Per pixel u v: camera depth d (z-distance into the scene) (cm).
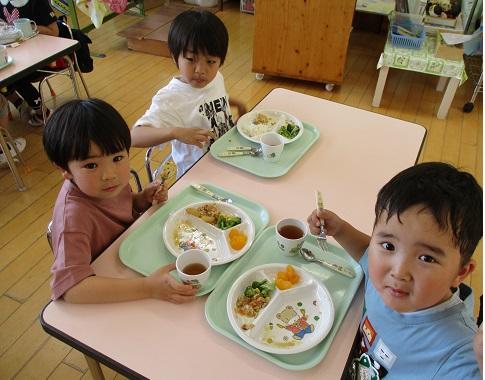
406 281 67
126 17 459
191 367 78
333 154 141
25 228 214
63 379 152
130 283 89
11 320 171
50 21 257
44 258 198
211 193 122
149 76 355
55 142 91
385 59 300
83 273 89
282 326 88
